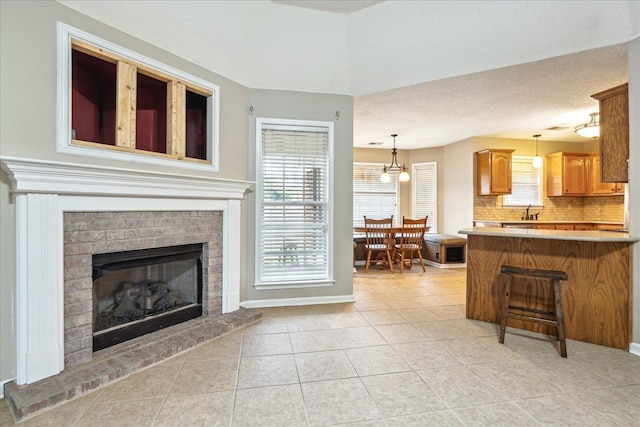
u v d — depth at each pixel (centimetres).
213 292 311
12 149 192
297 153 371
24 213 191
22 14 195
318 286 377
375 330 295
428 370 222
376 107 431
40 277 197
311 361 235
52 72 207
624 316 254
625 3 240
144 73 261
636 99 251
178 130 281
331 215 377
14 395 180
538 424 167
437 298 400
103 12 229
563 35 269
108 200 229
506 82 346
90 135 260
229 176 330
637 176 250
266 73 341
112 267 239
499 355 245
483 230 324
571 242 274
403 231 563
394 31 303
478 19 277
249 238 358
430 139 634
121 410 178
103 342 236
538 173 637
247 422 169
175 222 278
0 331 191
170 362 233
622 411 177
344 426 166
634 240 247
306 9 291
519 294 300
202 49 290
